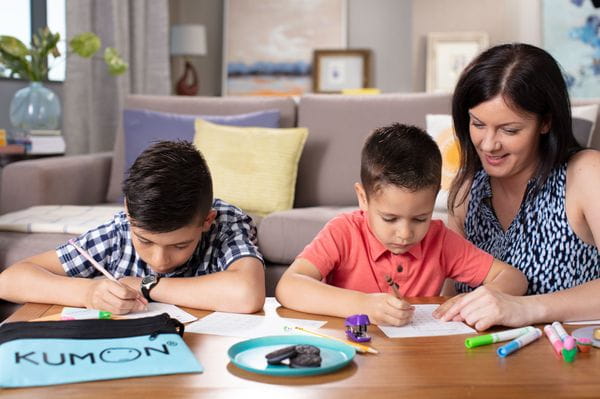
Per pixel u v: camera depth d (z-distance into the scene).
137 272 1.49
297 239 2.47
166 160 1.23
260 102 3.18
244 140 2.87
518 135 1.29
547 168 1.39
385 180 1.25
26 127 3.48
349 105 3.06
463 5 6.22
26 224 2.31
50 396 0.81
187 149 1.29
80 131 4.32
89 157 3.18
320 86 6.16
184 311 1.21
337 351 0.98
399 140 1.28
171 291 1.25
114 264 1.50
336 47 6.17
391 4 6.20
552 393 0.83
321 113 3.07
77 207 2.62
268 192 2.79
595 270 1.44
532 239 1.46
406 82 6.23
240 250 1.39
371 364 0.94
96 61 4.57
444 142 2.70
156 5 5.32
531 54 1.28
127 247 1.48
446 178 2.63
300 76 6.17
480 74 1.29
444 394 0.83
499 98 1.26
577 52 5.65
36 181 2.74
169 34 5.79
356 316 1.06
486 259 1.44
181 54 5.65
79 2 4.30
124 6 4.79
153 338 0.99
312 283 1.25
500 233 1.53
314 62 6.14
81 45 3.59
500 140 1.30
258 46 6.19
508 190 1.50
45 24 4.43
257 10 6.20
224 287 1.23
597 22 5.61
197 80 5.86
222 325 1.12
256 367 0.91
